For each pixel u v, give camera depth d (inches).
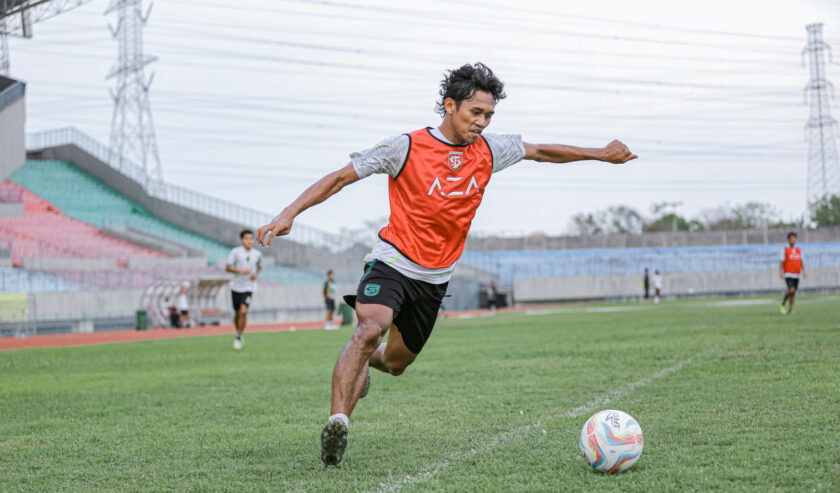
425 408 254.4
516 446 185.9
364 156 171.3
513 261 2068.2
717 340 456.1
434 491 146.9
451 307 1646.2
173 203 1838.1
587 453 156.6
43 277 1148.5
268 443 202.5
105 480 167.9
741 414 211.9
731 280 1843.0
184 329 1014.4
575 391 280.5
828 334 456.1
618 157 193.9
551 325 758.5
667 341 472.4
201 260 1457.9
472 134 171.5
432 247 176.4
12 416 266.2
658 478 149.5
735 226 3026.6
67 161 2068.2
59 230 1520.7
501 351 462.9
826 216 2827.3
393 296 172.4
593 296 1785.2
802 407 216.5
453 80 171.5
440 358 431.8
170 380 369.7
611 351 426.0
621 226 3282.5
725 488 139.9
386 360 194.5
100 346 685.3
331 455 160.1
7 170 1096.2
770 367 311.1
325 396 294.5
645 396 257.6
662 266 1943.9
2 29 1112.2
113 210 1823.3
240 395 305.7
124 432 228.4
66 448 205.5
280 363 444.8
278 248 1704.0
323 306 1405.0
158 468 177.3
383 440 200.8
